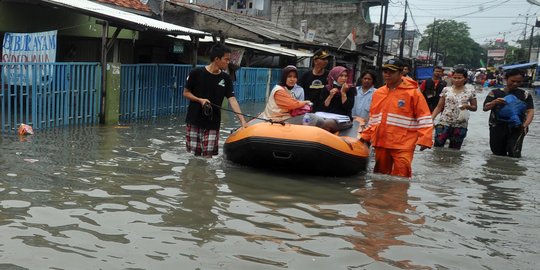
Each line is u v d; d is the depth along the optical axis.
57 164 6.43
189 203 5.02
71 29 12.80
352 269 3.62
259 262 3.67
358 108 7.88
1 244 3.77
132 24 10.59
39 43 9.63
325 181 6.37
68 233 4.07
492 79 48.81
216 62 6.78
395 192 5.93
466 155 8.99
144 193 5.30
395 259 3.85
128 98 11.65
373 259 3.82
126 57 15.20
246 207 5.00
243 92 18.16
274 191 5.69
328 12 34.53
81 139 8.42
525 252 4.14
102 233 4.11
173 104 13.57
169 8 20.83
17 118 9.05
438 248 4.13
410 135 6.64
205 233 4.22
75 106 10.05
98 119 10.66
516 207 5.56
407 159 6.63
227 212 4.80
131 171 6.26
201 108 6.97
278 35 22.42
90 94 10.37
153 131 10.00
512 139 8.92
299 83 7.71
